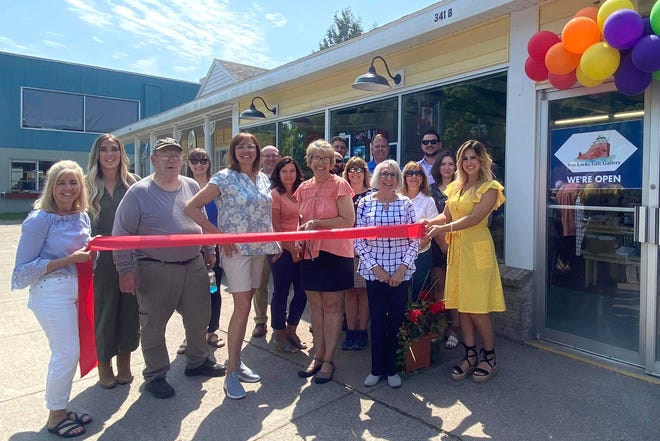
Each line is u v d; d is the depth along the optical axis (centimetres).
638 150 367
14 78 2042
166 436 287
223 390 348
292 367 391
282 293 420
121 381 359
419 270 418
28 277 275
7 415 312
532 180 439
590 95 397
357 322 432
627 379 355
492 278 354
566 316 424
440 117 541
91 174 345
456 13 477
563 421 297
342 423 299
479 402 324
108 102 2267
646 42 309
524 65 420
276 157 514
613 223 385
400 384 349
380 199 354
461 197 361
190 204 329
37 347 433
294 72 727
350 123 679
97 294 340
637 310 374
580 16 351
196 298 354
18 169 2083
